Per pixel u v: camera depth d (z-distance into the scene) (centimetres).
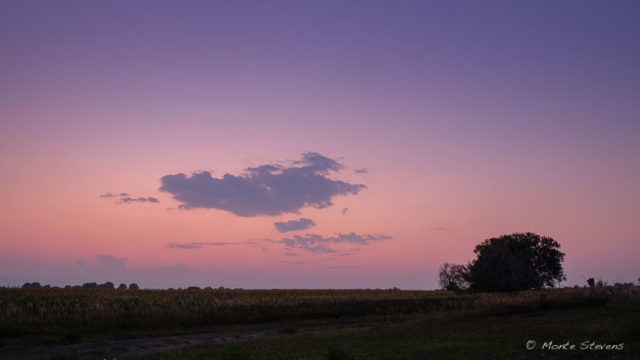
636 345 2234
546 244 8219
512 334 2802
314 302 7025
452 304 6506
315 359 2273
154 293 7969
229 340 3797
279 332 4441
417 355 2312
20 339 3897
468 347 2458
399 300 7344
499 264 7588
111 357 2986
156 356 2775
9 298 6062
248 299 7331
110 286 15750
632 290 4328
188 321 5134
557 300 3966
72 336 3841
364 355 2364
